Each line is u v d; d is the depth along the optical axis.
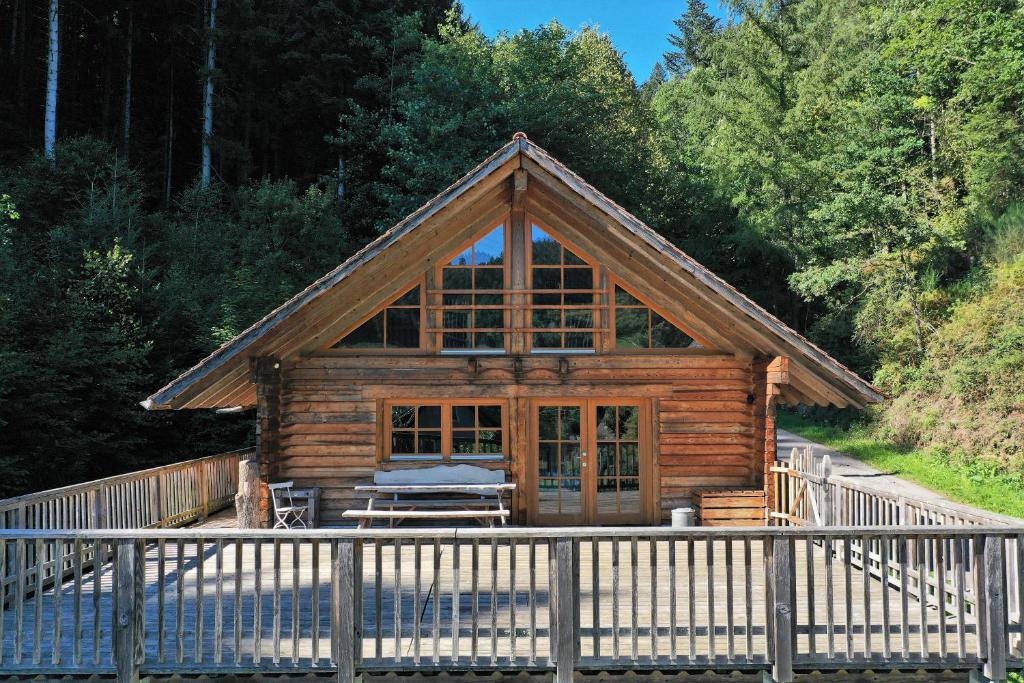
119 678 5.93
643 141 34.84
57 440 15.41
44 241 20.28
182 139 32.84
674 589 6.07
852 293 26.56
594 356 12.03
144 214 23.88
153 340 19.58
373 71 31.98
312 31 31.19
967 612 7.22
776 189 31.22
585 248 12.11
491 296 12.06
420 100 26.78
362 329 12.05
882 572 6.41
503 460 11.99
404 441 12.10
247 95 31.17
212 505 13.85
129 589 5.99
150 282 20.36
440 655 6.11
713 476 12.05
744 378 12.14
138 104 32.25
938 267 23.95
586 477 12.16
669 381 12.08
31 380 15.06
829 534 6.18
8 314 15.48
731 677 6.38
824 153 29.16
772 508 11.40
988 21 22.70
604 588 8.03
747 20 34.75
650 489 12.17
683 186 33.69
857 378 10.85
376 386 11.95
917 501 7.90
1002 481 16.86
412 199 25.86
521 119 26.75
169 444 19.83
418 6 33.22
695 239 33.72
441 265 12.07
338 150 31.61
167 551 10.09
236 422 21.05
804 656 6.18
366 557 9.62
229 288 22.20
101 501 9.60
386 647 6.38
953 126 24.14
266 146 32.72
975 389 19.66
